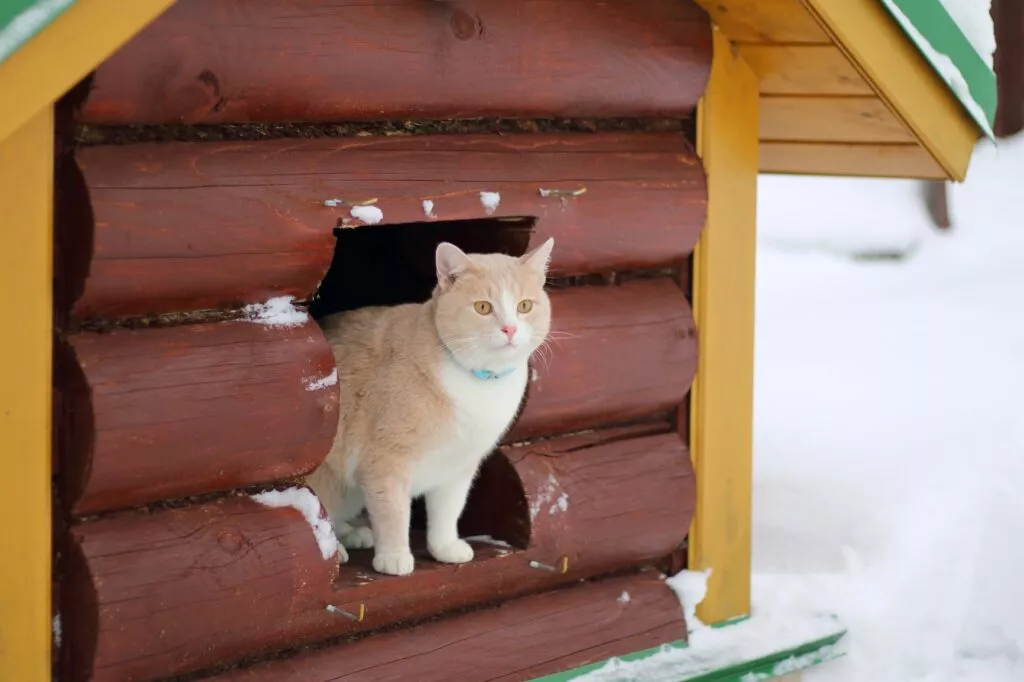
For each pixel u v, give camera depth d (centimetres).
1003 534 450
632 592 335
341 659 278
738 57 345
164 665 248
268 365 260
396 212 276
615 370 324
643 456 335
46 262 228
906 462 514
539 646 311
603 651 324
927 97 329
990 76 335
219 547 254
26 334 227
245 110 257
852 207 893
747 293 356
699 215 339
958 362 651
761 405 587
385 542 292
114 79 233
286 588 263
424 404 290
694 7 332
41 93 203
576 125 323
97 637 237
